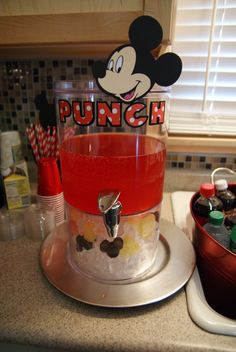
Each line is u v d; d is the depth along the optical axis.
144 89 0.39
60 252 0.53
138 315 0.40
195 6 0.81
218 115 0.92
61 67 0.82
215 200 0.61
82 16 0.50
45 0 0.50
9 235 0.59
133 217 0.42
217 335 0.37
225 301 0.49
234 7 0.79
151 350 0.35
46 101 0.71
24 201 0.72
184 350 0.35
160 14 0.48
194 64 0.88
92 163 0.39
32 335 0.37
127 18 0.49
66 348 0.37
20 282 0.46
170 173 0.90
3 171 0.71
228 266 0.46
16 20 0.52
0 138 0.70
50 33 0.52
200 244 0.52
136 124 0.43
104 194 0.38
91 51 0.68
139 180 0.40
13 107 0.89
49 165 0.63
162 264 0.50
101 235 0.42
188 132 0.91
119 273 0.45
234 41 0.83
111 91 0.39
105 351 0.36
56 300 0.42
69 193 0.44
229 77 0.88
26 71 0.84
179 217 0.71
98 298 0.41
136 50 0.37
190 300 0.42
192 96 0.92
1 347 0.42
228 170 0.82
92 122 0.43
